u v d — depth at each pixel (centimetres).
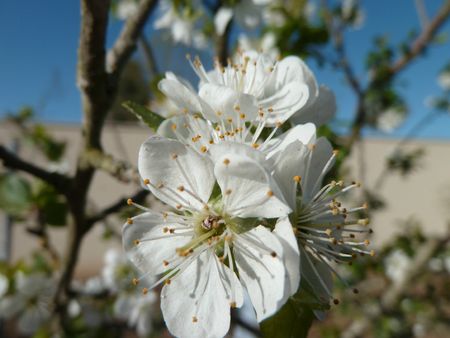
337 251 6
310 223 5
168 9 13
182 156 5
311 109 6
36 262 13
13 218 11
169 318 5
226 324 5
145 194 7
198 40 12
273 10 13
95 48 6
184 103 6
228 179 5
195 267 5
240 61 7
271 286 5
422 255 17
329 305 5
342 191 6
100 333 14
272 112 6
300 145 5
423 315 20
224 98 5
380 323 17
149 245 5
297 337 5
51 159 17
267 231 5
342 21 16
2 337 14
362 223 6
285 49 12
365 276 18
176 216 5
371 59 16
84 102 7
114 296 14
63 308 12
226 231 5
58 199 11
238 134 5
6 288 12
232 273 5
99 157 7
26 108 18
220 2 10
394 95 16
